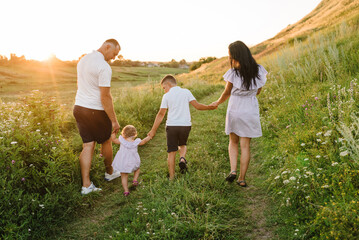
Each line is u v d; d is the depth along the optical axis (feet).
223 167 12.85
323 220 6.99
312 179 8.51
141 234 7.85
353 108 11.99
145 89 36.42
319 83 20.06
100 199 10.76
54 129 14.96
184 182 10.74
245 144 10.82
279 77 27.78
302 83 22.25
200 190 10.25
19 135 11.18
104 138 11.64
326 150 9.92
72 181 10.88
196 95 39.60
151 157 15.24
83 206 9.92
